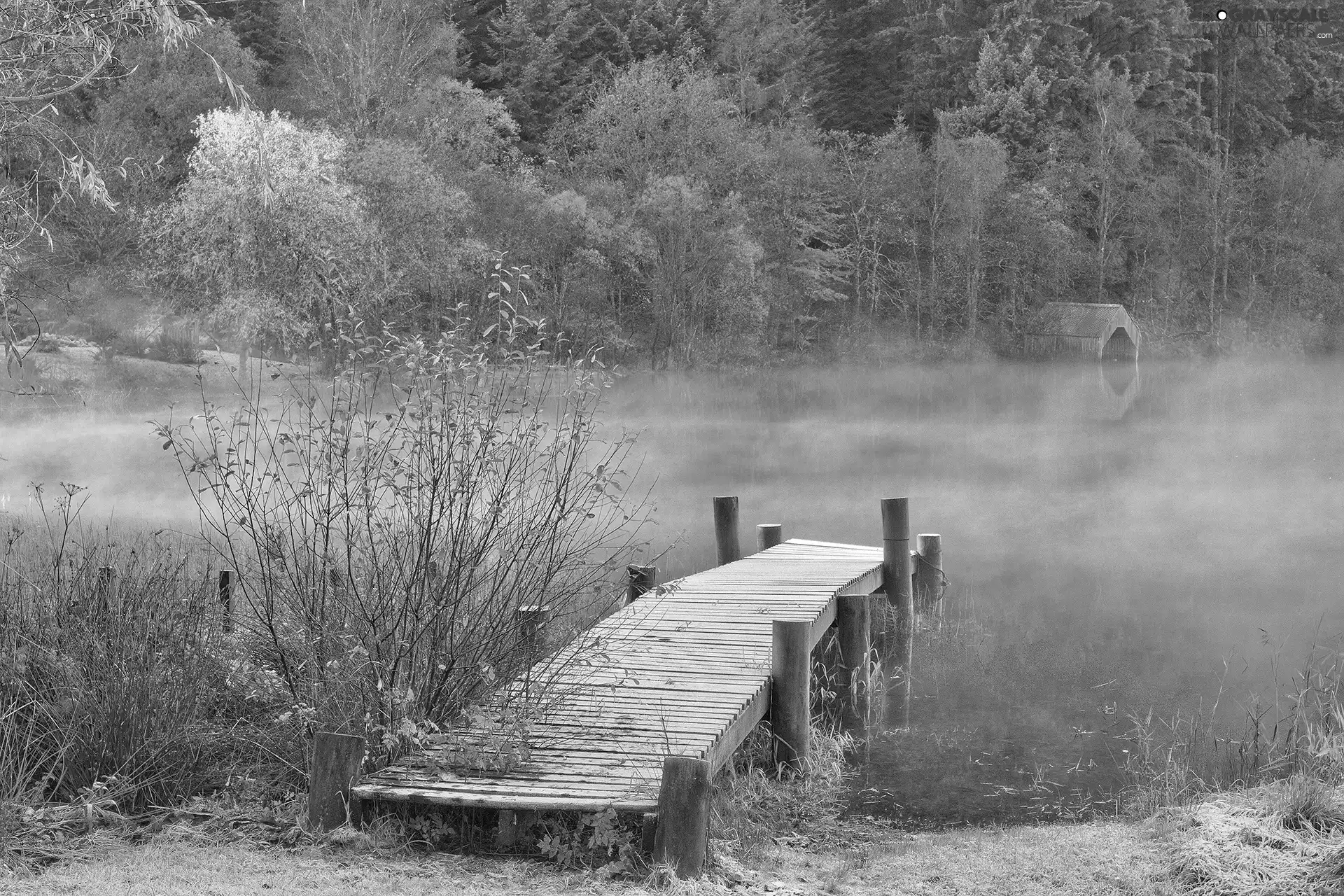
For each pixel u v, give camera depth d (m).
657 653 8.02
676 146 46.75
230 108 34.81
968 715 8.59
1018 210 55.00
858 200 55.91
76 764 5.67
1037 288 56.69
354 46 43.81
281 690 6.28
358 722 5.97
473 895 4.82
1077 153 59.19
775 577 10.86
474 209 38.78
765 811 6.59
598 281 42.84
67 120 32.03
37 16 6.29
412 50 46.25
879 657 10.07
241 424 6.81
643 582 9.86
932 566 12.49
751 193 49.38
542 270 40.50
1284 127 70.56
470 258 36.00
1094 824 6.32
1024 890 5.29
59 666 6.02
